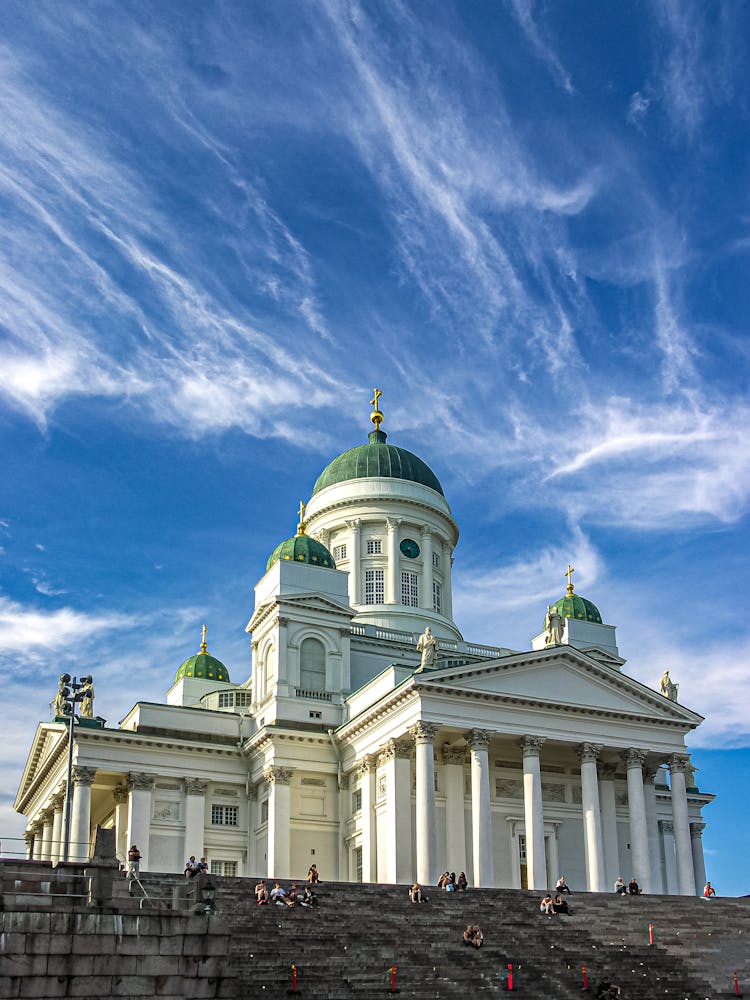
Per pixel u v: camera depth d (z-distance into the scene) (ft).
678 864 279.90
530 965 169.89
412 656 335.67
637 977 170.50
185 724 307.78
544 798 291.38
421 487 375.66
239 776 306.55
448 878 225.15
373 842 272.92
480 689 267.39
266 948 163.02
